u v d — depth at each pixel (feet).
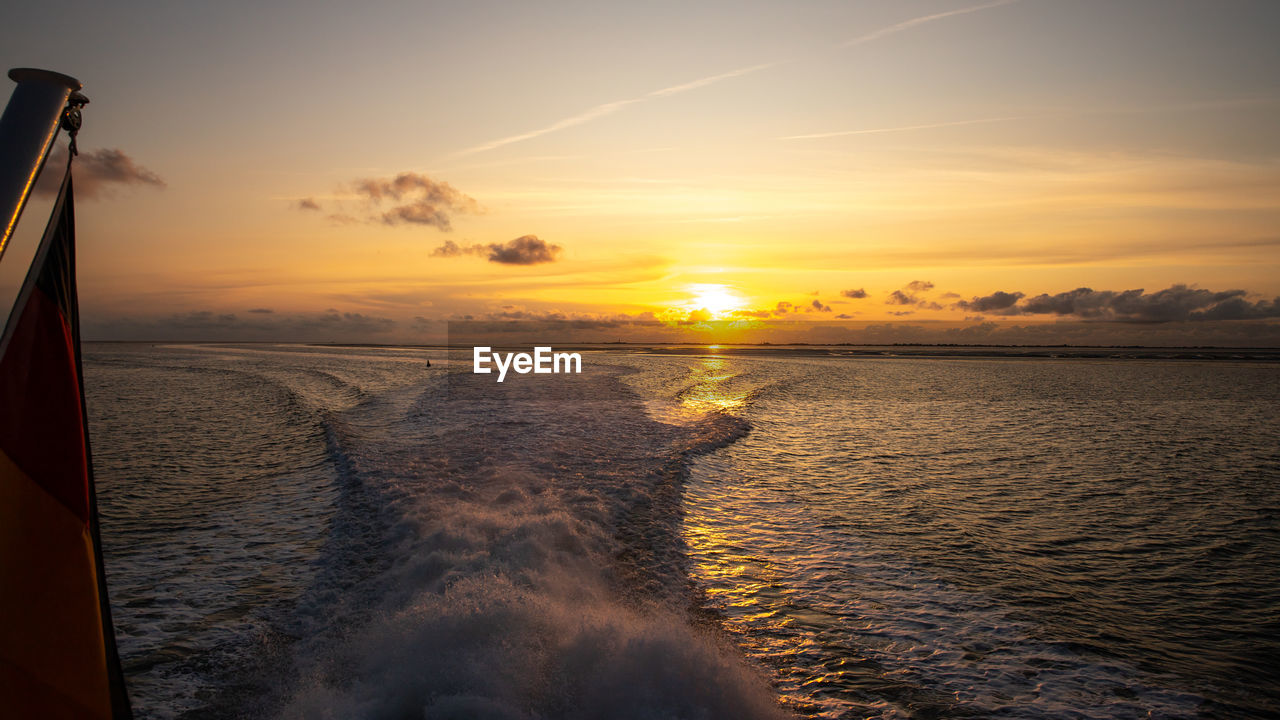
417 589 24.67
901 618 24.84
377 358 205.57
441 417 66.44
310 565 28.35
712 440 56.85
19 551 6.40
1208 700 19.86
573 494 37.76
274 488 40.91
